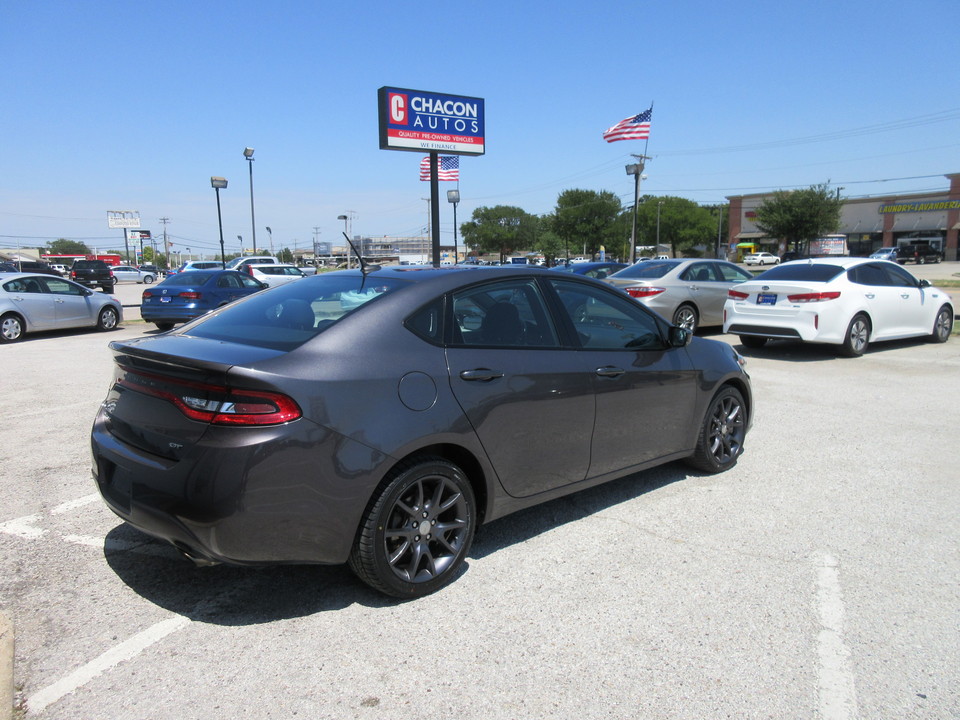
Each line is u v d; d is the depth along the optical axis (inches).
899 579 135.3
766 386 323.0
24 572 136.3
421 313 130.3
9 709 95.3
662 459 177.9
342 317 124.1
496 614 121.6
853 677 104.0
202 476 105.9
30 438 232.4
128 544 149.6
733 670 105.7
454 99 713.6
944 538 154.6
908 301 427.8
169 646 111.1
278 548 109.8
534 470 143.6
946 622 119.7
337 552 115.4
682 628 117.6
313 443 109.7
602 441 157.6
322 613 121.6
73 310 577.0
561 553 146.4
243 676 103.3
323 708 96.2
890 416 265.6
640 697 99.2
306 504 110.0
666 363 173.6
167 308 603.5
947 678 104.0
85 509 169.2
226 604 124.5
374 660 107.7
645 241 3469.5
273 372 109.0
